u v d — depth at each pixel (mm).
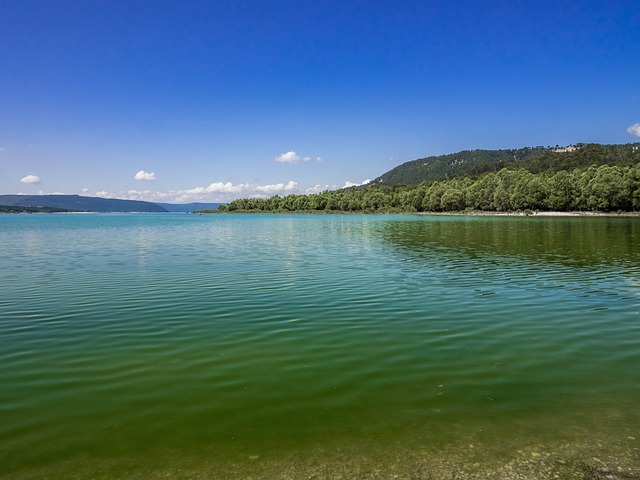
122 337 12914
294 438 7289
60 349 11859
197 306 16844
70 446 7086
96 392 9078
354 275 24109
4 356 11336
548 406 8367
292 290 19891
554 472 6445
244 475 6363
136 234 67500
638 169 116938
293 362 10727
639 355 11094
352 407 8352
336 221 118312
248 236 60125
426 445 7098
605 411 8164
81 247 44531
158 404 8508
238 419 7906
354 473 6414
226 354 11344
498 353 11320
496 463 6652
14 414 8148
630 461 6680
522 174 144375
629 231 59969
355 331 13336
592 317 14883
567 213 129875
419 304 16922
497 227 73125
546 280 22188
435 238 50906
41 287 21281
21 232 75000
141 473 6406
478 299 17781
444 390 9086
